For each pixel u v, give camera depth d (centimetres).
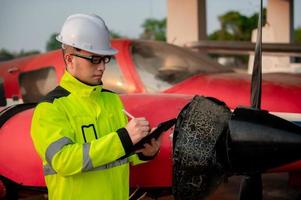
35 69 624
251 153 253
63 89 239
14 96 641
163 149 326
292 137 248
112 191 242
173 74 552
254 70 279
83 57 233
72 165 219
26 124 347
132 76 546
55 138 222
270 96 468
